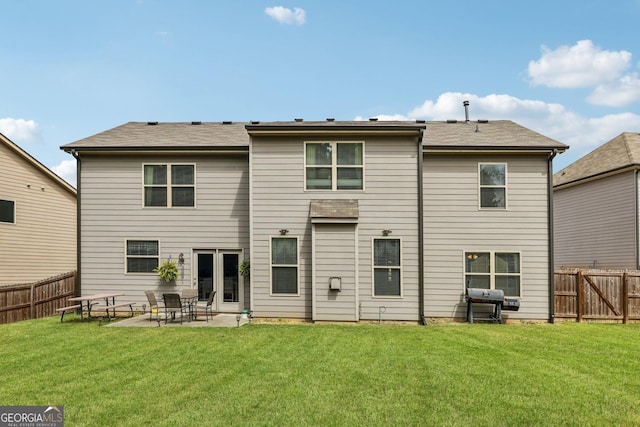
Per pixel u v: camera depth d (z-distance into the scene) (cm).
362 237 1121
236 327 993
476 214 1174
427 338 876
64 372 620
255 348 769
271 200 1133
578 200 1858
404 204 1125
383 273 1116
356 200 1128
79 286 1247
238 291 1232
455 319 1150
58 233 1806
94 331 946
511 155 1178
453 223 1174
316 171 1137
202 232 1245
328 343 815
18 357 711
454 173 1184
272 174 1137
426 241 1172
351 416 457
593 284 1182
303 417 454
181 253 1244
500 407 488
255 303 1116
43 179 1723
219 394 523
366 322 1093
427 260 1168
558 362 689
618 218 1611
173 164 1256
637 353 761
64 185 1822
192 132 1380
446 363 673
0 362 679
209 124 1509
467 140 1211
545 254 1162
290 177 1135
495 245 1169
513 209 1173
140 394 524
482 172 1183
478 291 1102
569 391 546
